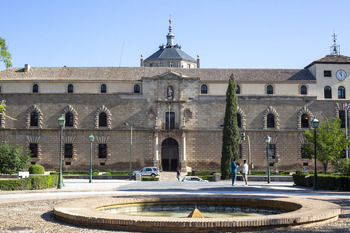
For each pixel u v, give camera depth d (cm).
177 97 8644
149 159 8512
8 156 5394
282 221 1823
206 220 1784
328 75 8850
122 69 9094
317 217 1922
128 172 7869
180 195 2945
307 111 8675
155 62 12850
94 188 4284
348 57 9081
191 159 8538
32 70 8894
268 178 5584
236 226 1767
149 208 2683
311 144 7600
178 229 1777
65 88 8612
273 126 8675
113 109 8588
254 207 2636
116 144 8531
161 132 8519
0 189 3928
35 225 1977
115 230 1839
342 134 7550
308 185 4581
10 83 8550
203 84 8800
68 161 8431
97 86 8650
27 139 8419
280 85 8769
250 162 8512
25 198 3192
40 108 8512
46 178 4344
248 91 8725
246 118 8644
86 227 1917
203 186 4559
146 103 8625
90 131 8506
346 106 8631
